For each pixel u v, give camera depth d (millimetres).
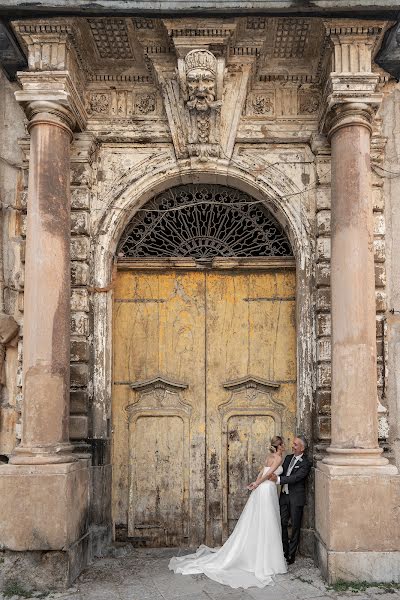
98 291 7543
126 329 7926
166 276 7996
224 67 7109
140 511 7645
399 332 7441
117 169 7754
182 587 6105
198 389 7824
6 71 7695
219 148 7648
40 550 6109
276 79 7750
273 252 7969
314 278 7496
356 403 6449
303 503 6984
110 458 7500
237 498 7668
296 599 5730
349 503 6176
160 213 8023
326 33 6840
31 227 6781
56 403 6570
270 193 7680
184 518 7637
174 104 7617
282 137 7668
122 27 7062
